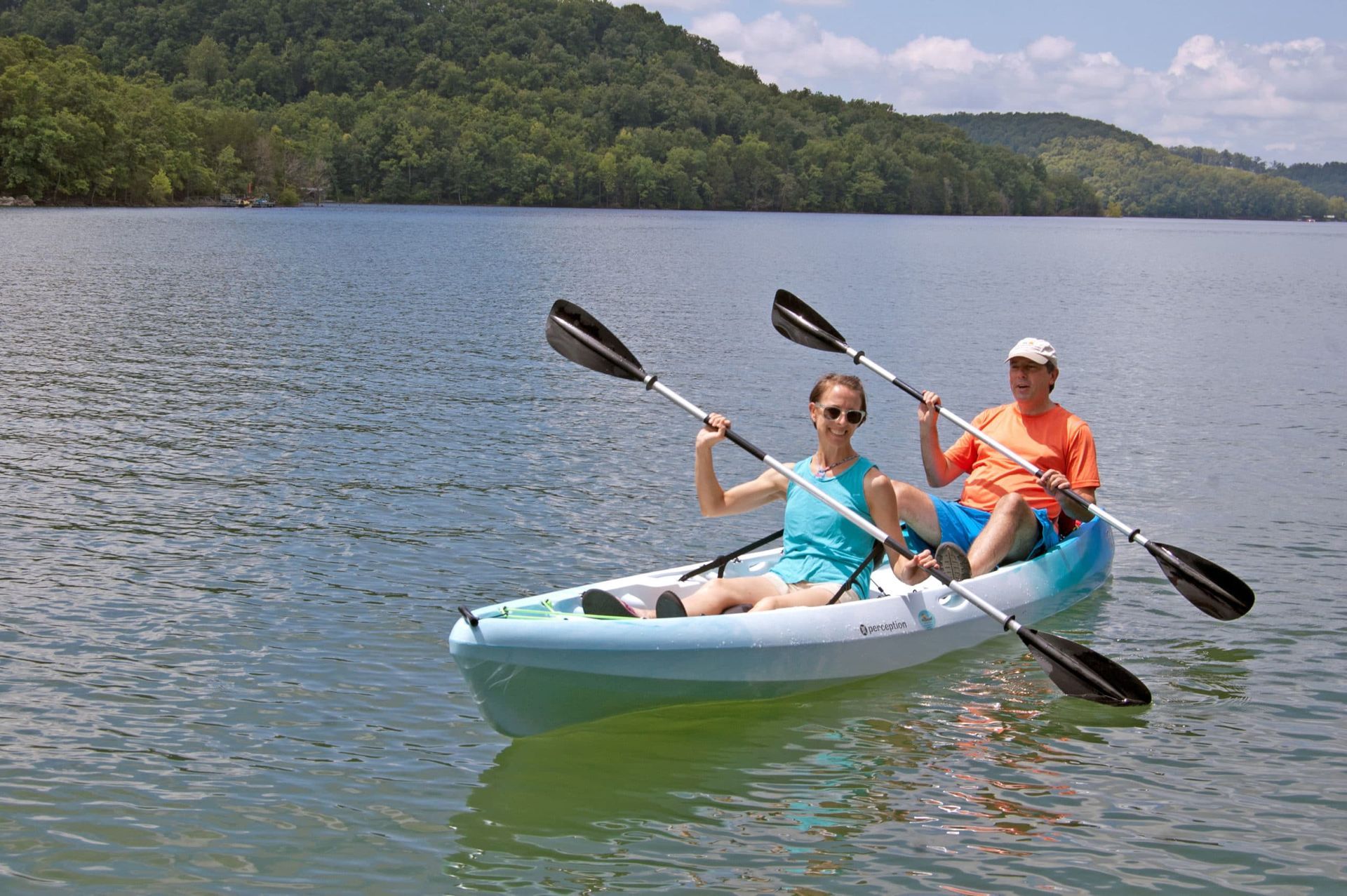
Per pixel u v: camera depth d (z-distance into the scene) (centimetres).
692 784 531
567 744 571
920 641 677
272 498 978
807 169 18988
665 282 3525
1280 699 631
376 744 562
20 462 1080
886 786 530
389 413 1354
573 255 4891
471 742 569
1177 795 522
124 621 703
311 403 1408
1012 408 824
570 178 16950
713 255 5284
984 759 559
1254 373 1867
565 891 446
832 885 449
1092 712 612
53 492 980
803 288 3453
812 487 644
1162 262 5862
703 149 18725
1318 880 454
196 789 516
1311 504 1037
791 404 1482
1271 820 500
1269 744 574
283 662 651
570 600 619
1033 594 746
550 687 571
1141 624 750
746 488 684
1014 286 3825
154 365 1675
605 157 17375
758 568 745
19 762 534
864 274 4212
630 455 1174
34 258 3925
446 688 626
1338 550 901
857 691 639
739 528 928
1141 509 1020
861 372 1797
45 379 1530
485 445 1202
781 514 972
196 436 1210
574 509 970
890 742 575
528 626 558
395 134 16375
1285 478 1137
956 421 808
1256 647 707
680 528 927
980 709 617
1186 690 643
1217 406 1548
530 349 1920
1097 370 1886
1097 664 614
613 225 9650
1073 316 2814
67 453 1122
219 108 15762
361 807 505
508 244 5738
